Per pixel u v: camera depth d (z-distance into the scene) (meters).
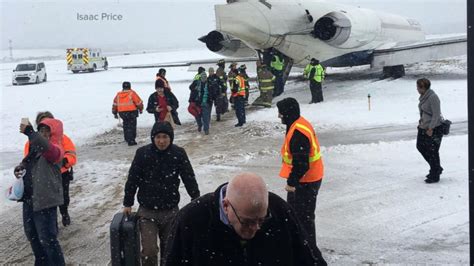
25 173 5.50
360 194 8.19
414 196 7.91
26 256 6.41
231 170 10.32
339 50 22.41
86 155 12.82
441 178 8.84
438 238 6.21
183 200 8.27
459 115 15.02
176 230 2.77
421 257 5.67
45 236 5.41
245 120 16.09
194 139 14.18
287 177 5.59
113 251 3.83
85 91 29.22
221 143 13.37
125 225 3.84
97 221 7.62
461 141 11.62
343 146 11.87
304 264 2.82
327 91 22.05
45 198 5.34
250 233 2.57
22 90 32.34
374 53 24.33
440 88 19.84
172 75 38.91
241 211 2.47
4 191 9.57
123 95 13.58
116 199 8.79
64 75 46.41
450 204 7.44
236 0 19.73
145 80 35.09
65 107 22.44
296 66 22.33
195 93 14.93
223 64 18.31
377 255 5.79
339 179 9.17
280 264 2.70
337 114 16.45
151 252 4.82
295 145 5.31
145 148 4.98
